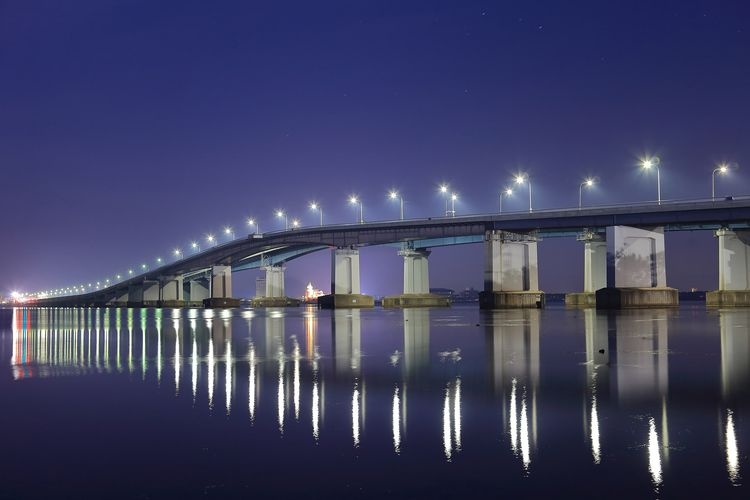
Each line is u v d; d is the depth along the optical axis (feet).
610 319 281.54
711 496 43.01
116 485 47.24
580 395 78.23
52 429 64.18
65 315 533.96
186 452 55.16
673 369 101.50
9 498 44.83
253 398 79.92
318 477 48.21
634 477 46.80
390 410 70.74
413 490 45.21
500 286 520.01
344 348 149.48
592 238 510.58
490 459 51.62
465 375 97.60
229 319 358.23
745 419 63.77
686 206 436.76
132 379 99.76
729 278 450.30
